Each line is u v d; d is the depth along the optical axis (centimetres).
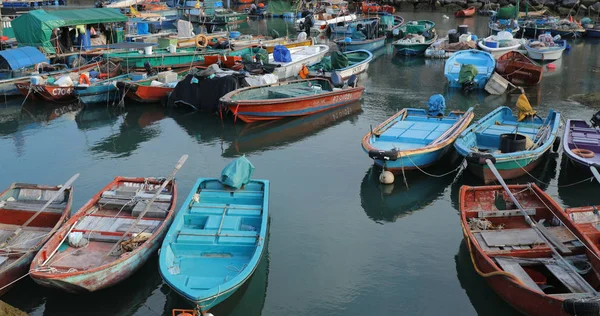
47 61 2880
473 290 1134
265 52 3195
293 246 1300
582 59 3772
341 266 1220
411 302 1098
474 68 2845
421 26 4644
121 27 3897
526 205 1285
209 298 927
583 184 1631
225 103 2133
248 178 1396
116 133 2214
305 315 1059
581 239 1089
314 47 3462
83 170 1805
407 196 1583
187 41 3631
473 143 1762
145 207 1245
